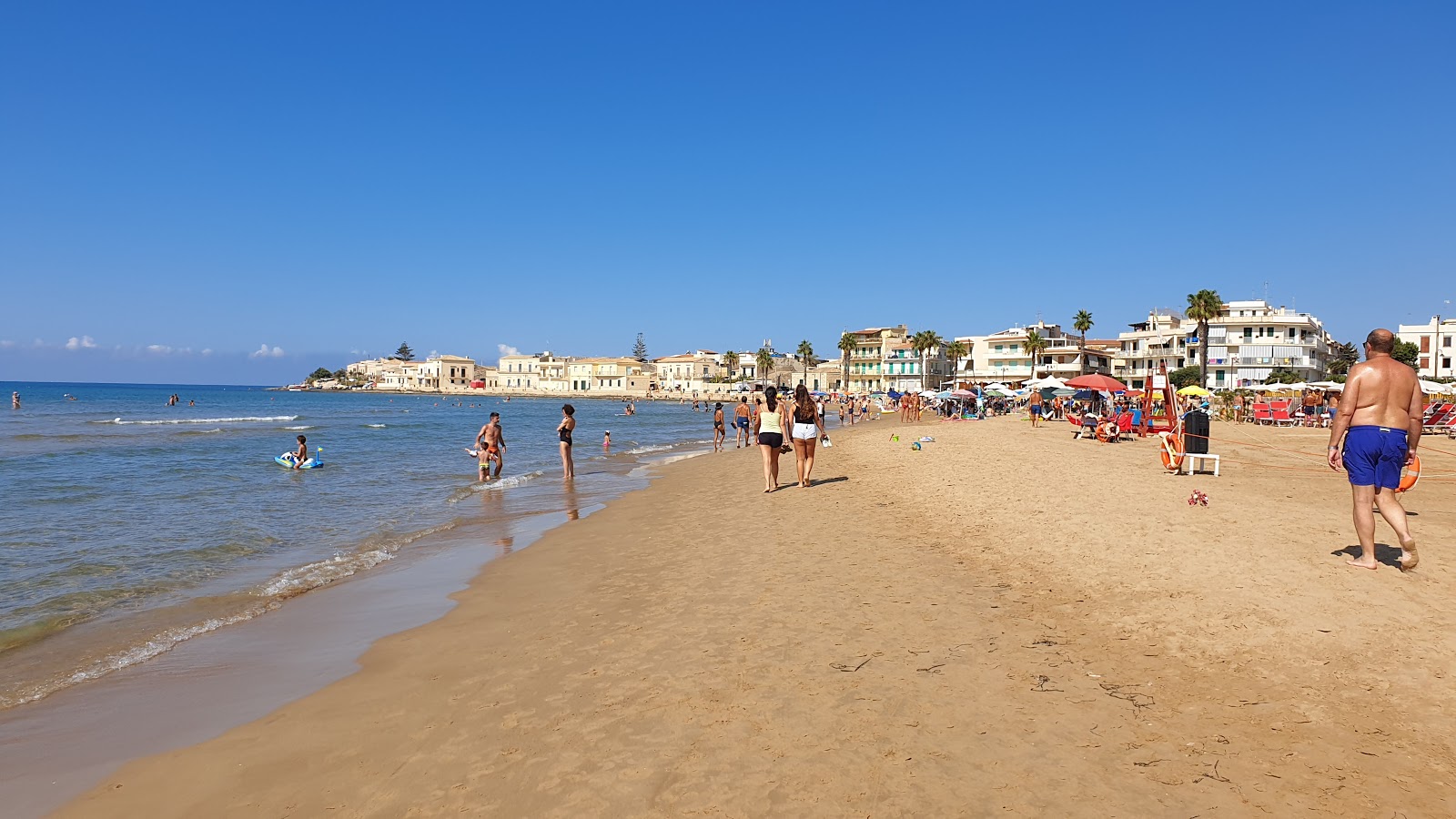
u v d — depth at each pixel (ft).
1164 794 10.83
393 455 92.32
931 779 11.57
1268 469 52.44
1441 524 28.14
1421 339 252.83
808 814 10.80
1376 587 19.02
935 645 17.26
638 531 36.09
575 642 19.29
